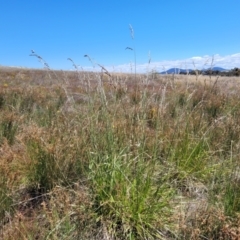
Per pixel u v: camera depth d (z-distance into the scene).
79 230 2.18
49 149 2.70
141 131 2.78
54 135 3.05
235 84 7.55
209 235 2.02
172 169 2.81
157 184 2.56
